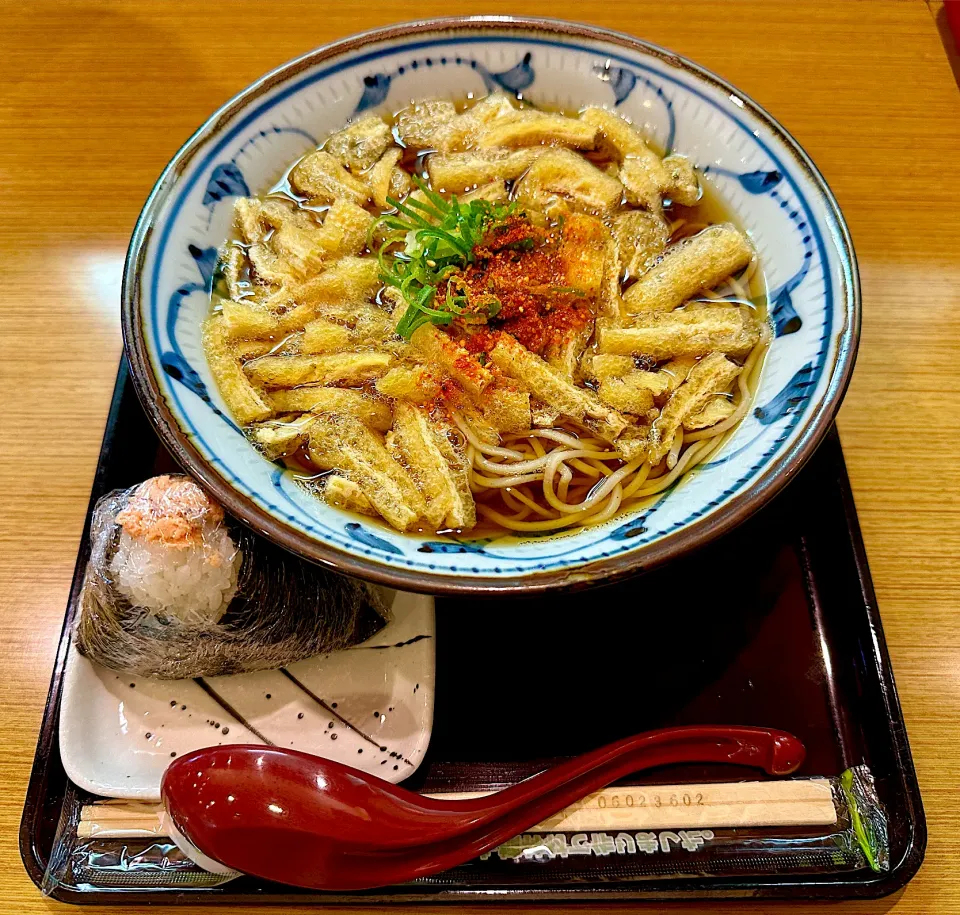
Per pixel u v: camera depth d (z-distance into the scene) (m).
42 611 0.30
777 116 0.39
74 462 0.32
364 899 0.24
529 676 0.27
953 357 0.34
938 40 0.41
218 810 0.24
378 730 0.26
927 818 0.26
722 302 0.29
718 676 0.27
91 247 0.36
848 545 0.29
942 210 0.37
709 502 0.23
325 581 0.26
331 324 0.29
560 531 0.27
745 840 0.25
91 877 0.24
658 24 0.41
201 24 0.41
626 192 0.31
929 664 0.29
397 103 0.33
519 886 0.24
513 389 0.28
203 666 0.26
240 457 0.25
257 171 0.30
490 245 0.29
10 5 0.42
